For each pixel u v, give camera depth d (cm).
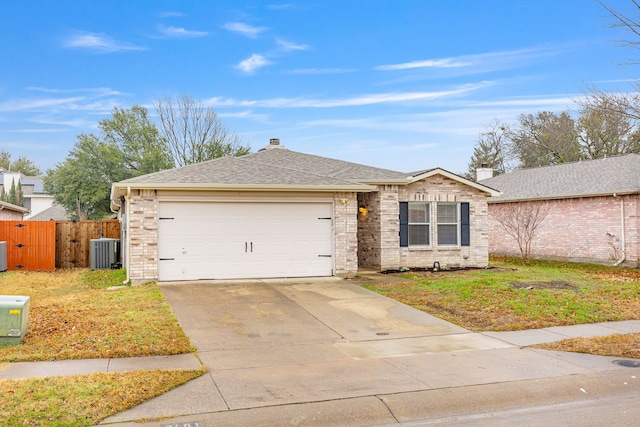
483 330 990
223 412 583
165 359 775
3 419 535
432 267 1862
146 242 1447
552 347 870
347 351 842
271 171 1655
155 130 4453
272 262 1545
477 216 1938
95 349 798
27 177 6688
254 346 861
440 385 681
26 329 858
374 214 1830
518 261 2280
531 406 624
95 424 545
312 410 594
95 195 4069
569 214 2300
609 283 1491
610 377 720
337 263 1594
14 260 1973
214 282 1460
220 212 1505
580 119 3928
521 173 2905
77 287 1487
